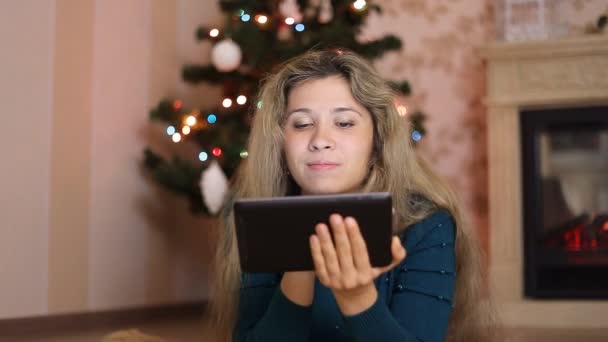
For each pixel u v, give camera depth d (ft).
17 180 10.83
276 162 3.94
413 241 3.60
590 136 14.08
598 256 13.78
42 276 11.19
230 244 4.25
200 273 14.85
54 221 11.44
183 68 12.89
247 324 3.68
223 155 11.94
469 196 15.74
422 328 3.37
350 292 2.96
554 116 14.06
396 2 16.37
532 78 14.07
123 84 12.90
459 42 16.02
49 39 11.46
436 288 3.49
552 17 14.60
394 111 3.75
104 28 12.54
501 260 13.99
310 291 3.22
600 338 10.44
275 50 11.96
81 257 11.92
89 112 12.17
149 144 13.42
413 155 3.86
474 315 4.21
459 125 15.92
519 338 10.31
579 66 13.82
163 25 13.93
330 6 12.41
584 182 14.07
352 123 3.60
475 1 15.97
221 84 12.91
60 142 11.59
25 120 11.00
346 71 3.68
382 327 2.98
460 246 4.05
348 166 3.55
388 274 3.54
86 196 12.05
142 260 13.24
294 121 3.62
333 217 2.77
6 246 10.63
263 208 2.86
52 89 11.48
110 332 11.07
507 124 14.23
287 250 2.90
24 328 10.78
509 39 14.58
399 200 3.72
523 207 14.07
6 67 10.72
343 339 3.61
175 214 14.12
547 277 13.98
